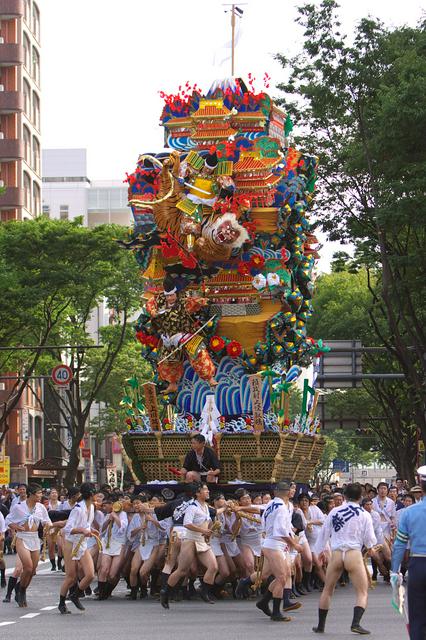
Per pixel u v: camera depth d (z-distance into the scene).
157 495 26.22
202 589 24.05
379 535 28.89
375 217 35.00
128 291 57.50
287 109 39.84
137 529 25.00
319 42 37.69
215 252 26.88
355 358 42.38
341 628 18.66
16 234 52.59
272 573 20.83
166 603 22.64
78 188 134.50
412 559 12.98
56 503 32.50
